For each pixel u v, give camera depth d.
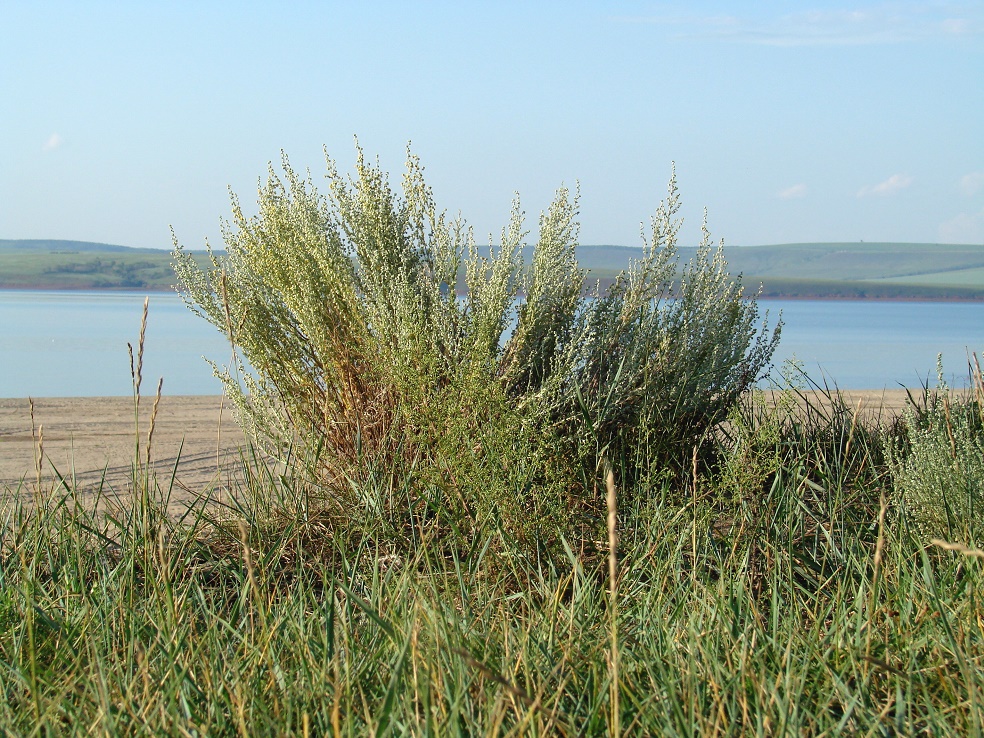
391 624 2.62
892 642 2.73
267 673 2.52
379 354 3.88
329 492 4.07
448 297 4.12
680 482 4.15
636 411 4.13
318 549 3.79
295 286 4.09
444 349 4.02
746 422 4.32
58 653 2.58
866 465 4.59
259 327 4.13
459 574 3.07
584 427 3.89
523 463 3.53
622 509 3.76
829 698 2.36
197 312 4.29
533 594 3.32
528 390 3.94
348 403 4.12
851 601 3.20
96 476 5.84
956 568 3.18
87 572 3.50
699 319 4.39
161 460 6.55
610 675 2.30
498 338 4.07
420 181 4.38
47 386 14.57
